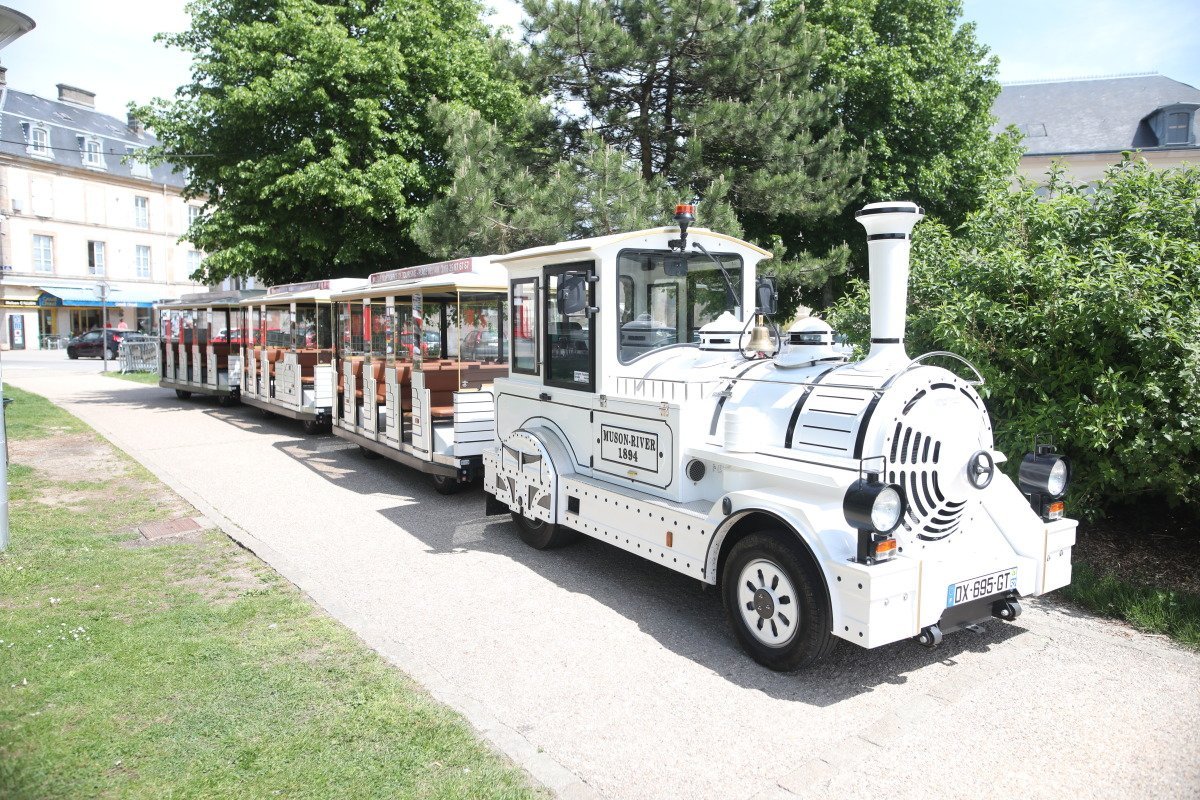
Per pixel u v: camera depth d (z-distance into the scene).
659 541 4.58
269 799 2.83
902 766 3.12
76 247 40.12
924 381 3.90
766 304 5.36
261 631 4.34
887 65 16.14
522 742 3.26
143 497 7.52
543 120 12.75
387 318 8.56
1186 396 4.71
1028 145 29.06
